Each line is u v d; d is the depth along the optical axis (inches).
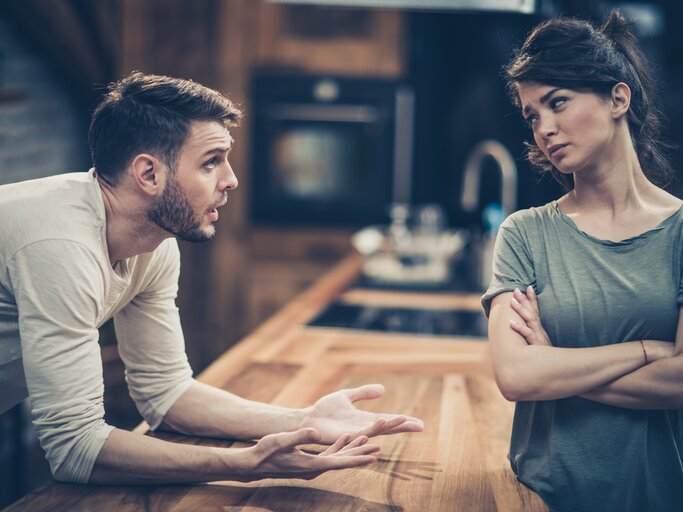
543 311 61.6
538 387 59.1
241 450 59.3
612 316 59.7
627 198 61.2
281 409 70.2
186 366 72.8
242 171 183.8
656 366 57.7
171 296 71.1
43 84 168.9
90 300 59.2
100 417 61.0
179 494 59.1
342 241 183.9
